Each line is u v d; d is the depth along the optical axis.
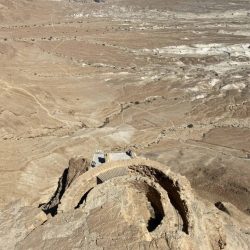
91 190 21.69
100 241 18.47
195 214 22.33
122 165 24.38
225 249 23.88
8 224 20.16
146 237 18.81
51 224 19.64
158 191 22.30
